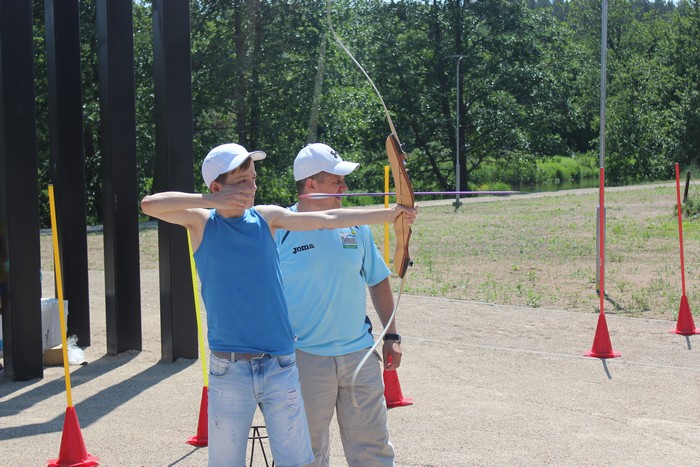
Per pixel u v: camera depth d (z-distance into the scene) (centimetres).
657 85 5734
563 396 644
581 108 5531
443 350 809
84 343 848
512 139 4588
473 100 4775
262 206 348
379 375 385
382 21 4703
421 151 4997
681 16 6334
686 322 885
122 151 787
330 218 338
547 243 1775
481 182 5434
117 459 507
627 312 1020
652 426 569
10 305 699
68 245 832
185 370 737
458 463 495
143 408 618
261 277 329
